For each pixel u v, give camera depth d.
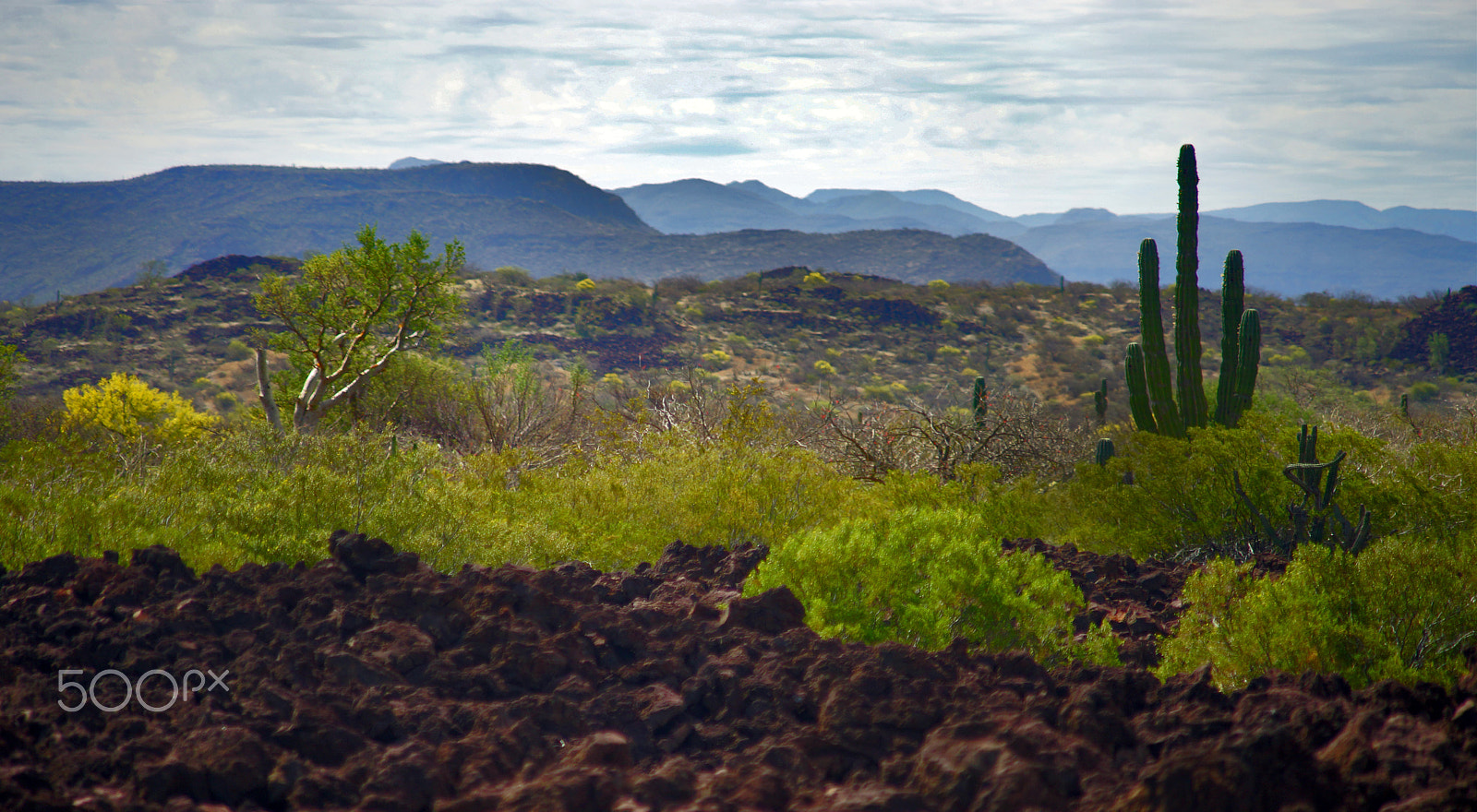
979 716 2.69
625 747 2.56
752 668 3.18
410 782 2.37
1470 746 2.30
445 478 7.36
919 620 3.87
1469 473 7.73
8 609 3.32
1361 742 2.28
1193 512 7.52
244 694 2.80
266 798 2.35
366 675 2.95
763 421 11.05
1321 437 8.04
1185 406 11.53
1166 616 5.07
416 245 18.33
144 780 2.28
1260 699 2.68
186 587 3.69
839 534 4.49
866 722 2.71
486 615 3.48
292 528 5.32
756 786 2.39
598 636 3.44
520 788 2.32
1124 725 2.63
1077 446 13.75
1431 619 4.13
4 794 2.14
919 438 12.79
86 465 7.50
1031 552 6.45
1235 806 2.06
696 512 6.66
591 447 14.11
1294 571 4.34
